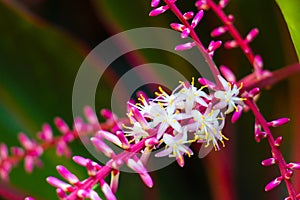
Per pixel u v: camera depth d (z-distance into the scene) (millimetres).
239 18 541
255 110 415
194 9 541
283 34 535
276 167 530
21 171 511
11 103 541
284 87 533
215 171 526
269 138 407
